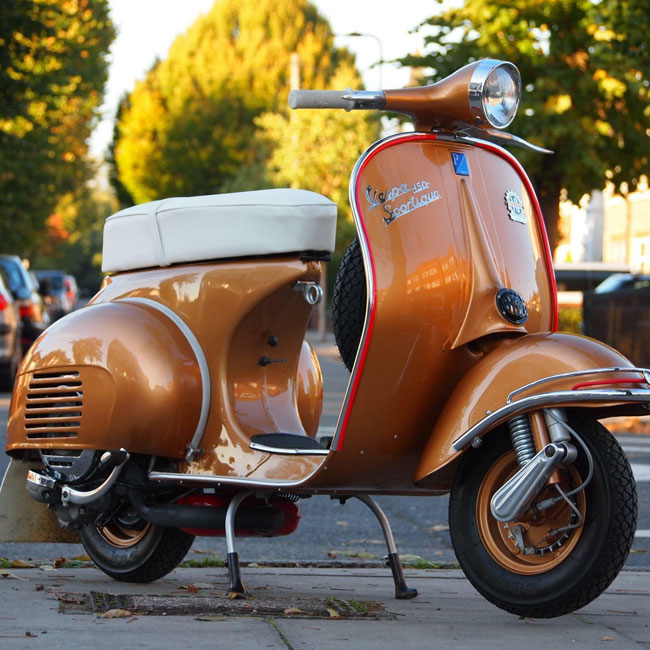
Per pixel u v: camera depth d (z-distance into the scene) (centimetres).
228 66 5603
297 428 461
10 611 398
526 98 1358
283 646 346
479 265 402
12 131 2375
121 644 345
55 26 2091
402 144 409
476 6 1381
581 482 372
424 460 388
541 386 367
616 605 449
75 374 456
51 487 462
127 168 5731
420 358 396
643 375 369
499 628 387
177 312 461
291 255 441
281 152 3844
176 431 444
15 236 2877
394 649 347
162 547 473
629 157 1411
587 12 1321
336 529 729
